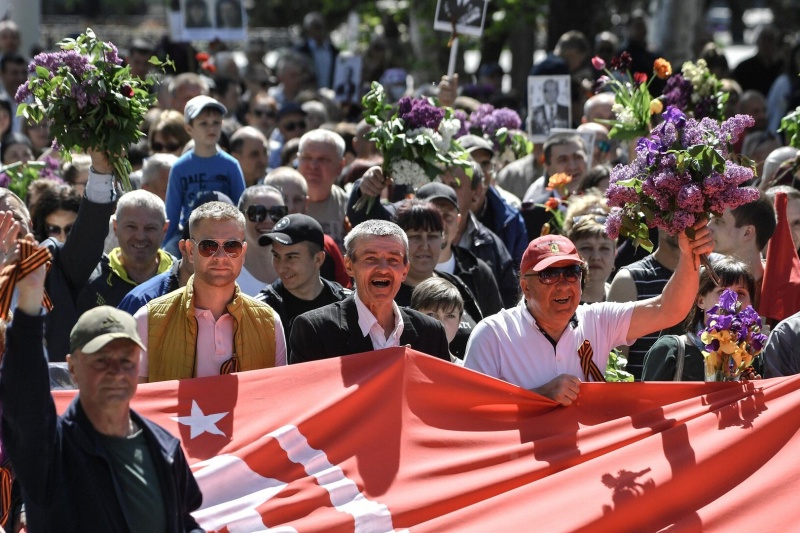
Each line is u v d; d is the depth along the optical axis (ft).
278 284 60.85
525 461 48.42
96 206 60.18
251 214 66.44
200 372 51.19
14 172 83.25
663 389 49.98
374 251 51.75
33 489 37.14
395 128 68.59
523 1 168.04
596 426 49.37
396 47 163.02
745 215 61.46
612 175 48.26
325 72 163.63
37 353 37.22
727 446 47.96
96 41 59.11
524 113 131.95
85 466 37.99
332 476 46.73
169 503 38.88
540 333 51.83
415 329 53.52
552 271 50.47
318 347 52.39
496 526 45.91
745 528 46.73
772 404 49.14
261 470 46.19
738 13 337.11
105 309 38.47
